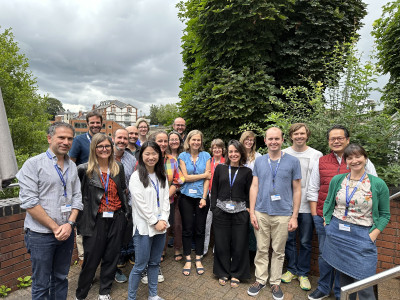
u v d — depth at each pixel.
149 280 2.69
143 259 2.52
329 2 5.27
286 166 2.93
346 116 3.49
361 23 5.55
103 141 2.60
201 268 3.46
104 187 2.64
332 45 5.26
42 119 18.06
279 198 2.89
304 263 3.15
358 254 2.18
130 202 3.02
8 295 2.80
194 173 3.60
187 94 5.86
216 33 5.21
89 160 2.64
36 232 2.07
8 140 2.24
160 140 3.45
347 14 5.47
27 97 17.12
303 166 3.11
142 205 2.47
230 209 3.11
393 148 3.37
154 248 2.65
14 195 4.96
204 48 5.64
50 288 2.38
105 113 88.31
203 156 3.76
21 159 10.62
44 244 2.10
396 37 4.65
